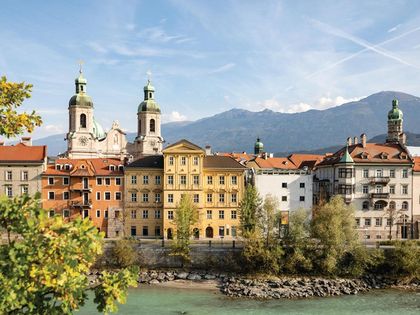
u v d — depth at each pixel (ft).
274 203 270.87
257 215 273.13
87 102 533.96
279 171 329.31
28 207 56.03
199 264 268.82
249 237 261.24
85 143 531.09
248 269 260.83
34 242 51.49
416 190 336.49
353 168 332.39
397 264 256.52
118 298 55.83
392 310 203.82
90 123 536.42
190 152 323.57
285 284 242.17
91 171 321.93
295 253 255.29
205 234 328.49
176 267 268.82
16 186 315.99
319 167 383.65
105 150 563.07
